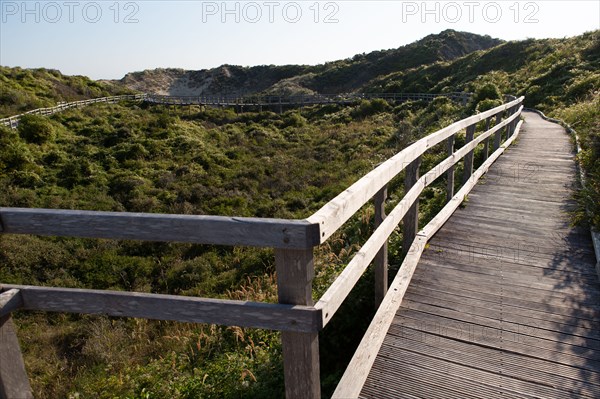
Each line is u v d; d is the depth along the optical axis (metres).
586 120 11.73
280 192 16.09
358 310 3.70
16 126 24.95
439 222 4.90
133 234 1.84
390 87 44.62
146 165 20.30
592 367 2.59
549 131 12.38
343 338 3.54
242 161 21.12
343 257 5.11
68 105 34.47
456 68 42.47
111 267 10.66
